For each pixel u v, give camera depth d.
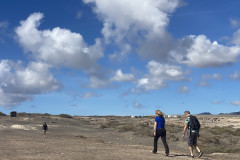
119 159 10.95
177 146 26.41
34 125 40.09
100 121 67.00
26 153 11.97
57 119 53.56
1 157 10.74
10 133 28.05
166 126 45.53
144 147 17.88
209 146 23.86
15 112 53.22
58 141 18.78
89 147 15.05
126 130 39.22
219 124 65.88
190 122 12.41
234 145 25.66
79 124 50.53
